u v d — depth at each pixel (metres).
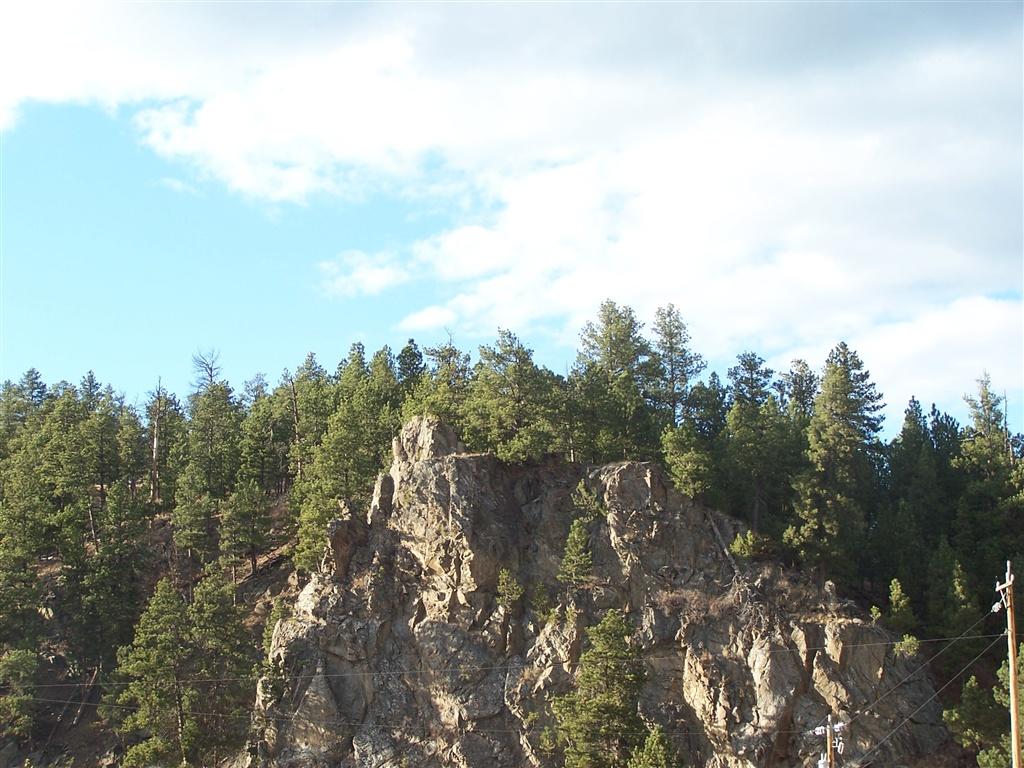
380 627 81.81
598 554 83.31
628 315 104.75
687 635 78.62
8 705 82.12
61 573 94.00
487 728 76.44
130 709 83.19
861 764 71.62
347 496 94.44
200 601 81.81
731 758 72.81
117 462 111.31
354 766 75.69
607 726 68.75
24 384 144.38
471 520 83.50
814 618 78.25
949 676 78.44
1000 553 84.94
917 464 96.56
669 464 87.94
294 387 127.44
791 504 87.94
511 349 90.44
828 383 90.88
